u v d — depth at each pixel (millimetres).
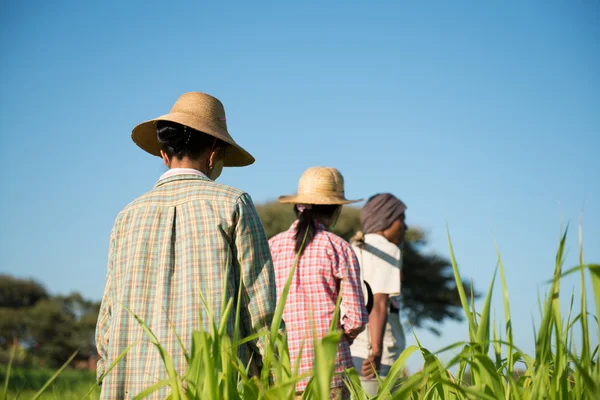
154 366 2051
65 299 35219
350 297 3307
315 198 3668
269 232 28062
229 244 2203
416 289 33500
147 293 2154
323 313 3279
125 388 2080
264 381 1454
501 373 1527
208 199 2242
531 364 1477
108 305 2295
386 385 1545
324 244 3365
